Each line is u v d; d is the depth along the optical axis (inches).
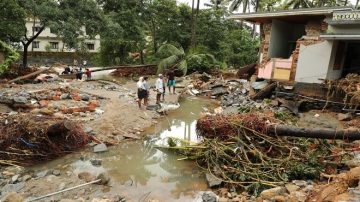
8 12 760.3
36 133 359.3
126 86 912.3
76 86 812.6
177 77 1082.7
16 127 360.8
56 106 526.0
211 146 360.5
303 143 359.9
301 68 614.2
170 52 1182.9
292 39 758.5
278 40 718.5
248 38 1363.2
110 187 301.0
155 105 631.8
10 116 400.5
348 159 325.1
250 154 348.8
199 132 394.9
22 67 919.0
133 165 362.6
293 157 330.0
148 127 517.0
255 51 1298.0
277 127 353.7
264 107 578.9
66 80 923.4
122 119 512.4
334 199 205.8
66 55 1729.8
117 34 1035.9
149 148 420.2
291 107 558.6
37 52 1637.6
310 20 632.4
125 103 630.5
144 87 597.6
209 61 1162.0
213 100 781.3
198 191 300.7
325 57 584.1
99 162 358.0
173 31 1350.9
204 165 364.8
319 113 540.4
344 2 1247.5
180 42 1369.3
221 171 326.3
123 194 287.4
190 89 884.0
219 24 1365.7
